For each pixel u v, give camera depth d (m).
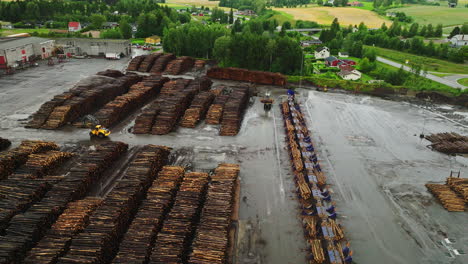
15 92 58.12
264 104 54.62
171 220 25.64
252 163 37.69
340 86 67.38
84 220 25.73
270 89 66.69
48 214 25.73
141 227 24.72
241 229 27.41
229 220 26.66
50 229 24.53
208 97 52.75
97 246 22.69
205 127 47.03
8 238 23.22
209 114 48.75
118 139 42.62
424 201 32.03
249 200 31.09
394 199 32.25
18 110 50.44
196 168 36.22
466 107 59.31
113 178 33.56
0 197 28.09
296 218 29.00
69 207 26.81
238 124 47.31
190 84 59.56
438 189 33.00
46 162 33.88
